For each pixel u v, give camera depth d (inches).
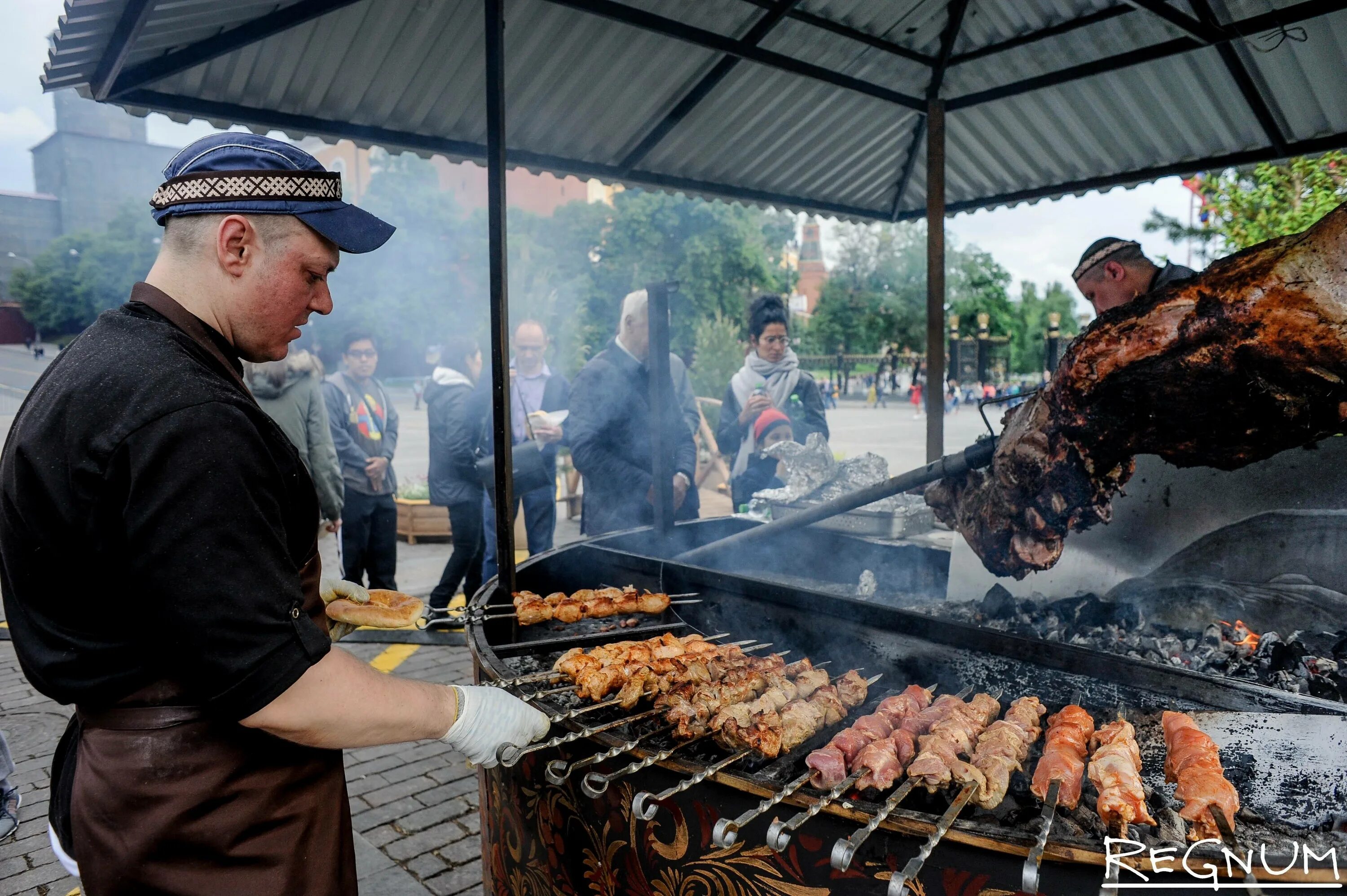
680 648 88.9
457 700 60.7
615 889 70.5
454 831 128.3
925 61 161.8
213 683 47.6
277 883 56.2
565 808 74.4
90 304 2364.7
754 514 169.3
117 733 53.1
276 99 139.6
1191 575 96.7
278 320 55.6
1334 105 159.5
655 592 115.7
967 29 156.8
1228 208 315.0
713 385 530.9
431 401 220.1
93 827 53.5
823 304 1834.4
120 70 115.3
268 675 47.8
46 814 130.7
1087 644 94.0
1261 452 89.1
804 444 224.2
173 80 128.8
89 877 54.4
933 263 174.7
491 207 103.9
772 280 1510.8
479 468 186.4
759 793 59.2
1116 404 91.7
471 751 61.5
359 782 144.3
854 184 209.3
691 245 1438.2
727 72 151.1
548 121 159.5
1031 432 97.8
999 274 1750.7
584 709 72.3
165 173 53.8
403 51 133.1
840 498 119.4
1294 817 61.0
